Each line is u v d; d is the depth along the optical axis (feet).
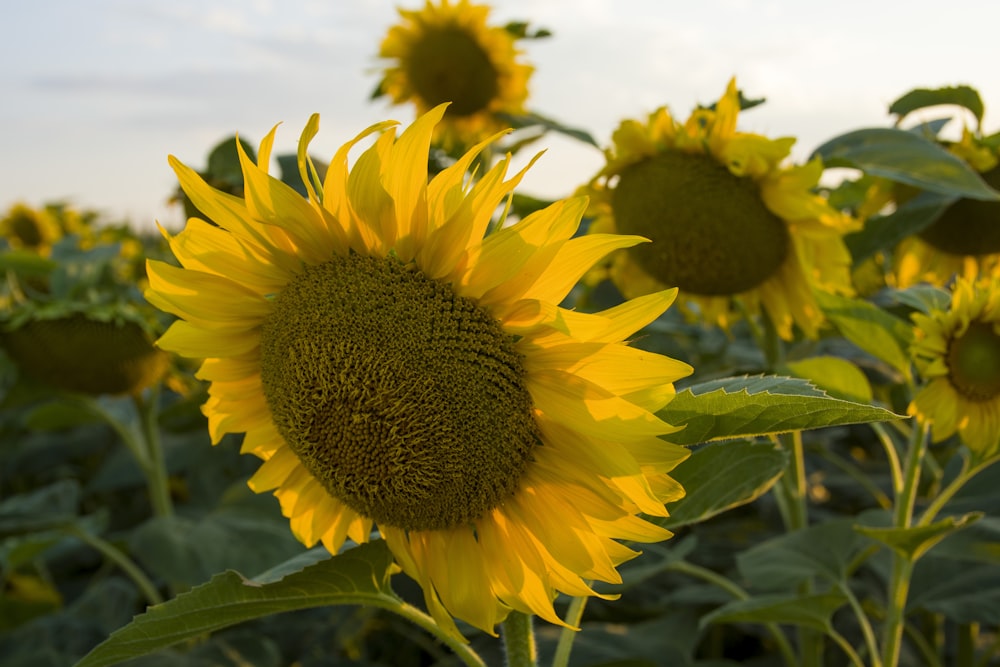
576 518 2.71
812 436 5.57
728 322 4.72
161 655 4.36
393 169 2.66
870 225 4.27
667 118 3.95
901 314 4.53
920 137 3.96
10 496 7.61
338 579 2.84
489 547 2.77
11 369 5.31
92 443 7.09
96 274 5.12
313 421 2.74
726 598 4.27
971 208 4.34
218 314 2.81
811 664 4.05
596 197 4.17
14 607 5.41
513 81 5.89
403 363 2.68
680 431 2.69
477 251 2.66
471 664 2.90
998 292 3.48
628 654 4.03
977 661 4.66
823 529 3.79
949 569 4.04
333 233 2.74
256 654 4.43
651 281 4.34
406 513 2.75
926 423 3.58
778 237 3.90
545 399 2.64
